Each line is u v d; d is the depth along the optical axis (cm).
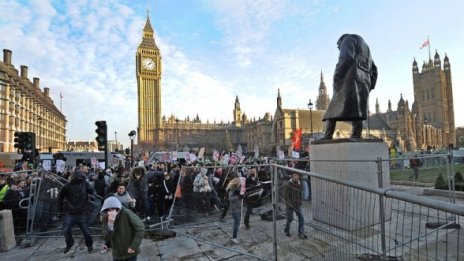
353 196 429
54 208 1035
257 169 1376
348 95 894
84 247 807
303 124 9625
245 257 666
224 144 13025
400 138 9000
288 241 625
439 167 1348
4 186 973
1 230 800
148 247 754
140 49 14362
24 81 8419
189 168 1048
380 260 365
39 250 791
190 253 703
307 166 1460
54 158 2762
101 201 1079
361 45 927
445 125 11744
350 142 823
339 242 438
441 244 339
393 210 421
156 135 14000
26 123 8369
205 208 1034
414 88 12975
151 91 14362
